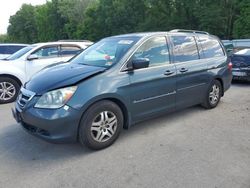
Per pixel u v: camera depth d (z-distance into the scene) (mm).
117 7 42469
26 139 4445
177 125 4996
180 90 5004
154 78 4465
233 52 9898
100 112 3877
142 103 4383
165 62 4766
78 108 3631
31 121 3664
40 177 3324
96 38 48375
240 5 29172
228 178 3221
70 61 4934
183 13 36312
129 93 4148
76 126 3678
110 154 3871
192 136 4477
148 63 4191
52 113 3539
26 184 3182
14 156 3871
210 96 5871
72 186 3133
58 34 64938
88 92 3713
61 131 3594
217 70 5863
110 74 3994
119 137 4457
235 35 29469
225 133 4586
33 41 82500
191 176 3271
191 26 35531
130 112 4246
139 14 41750
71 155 3869
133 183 3162
